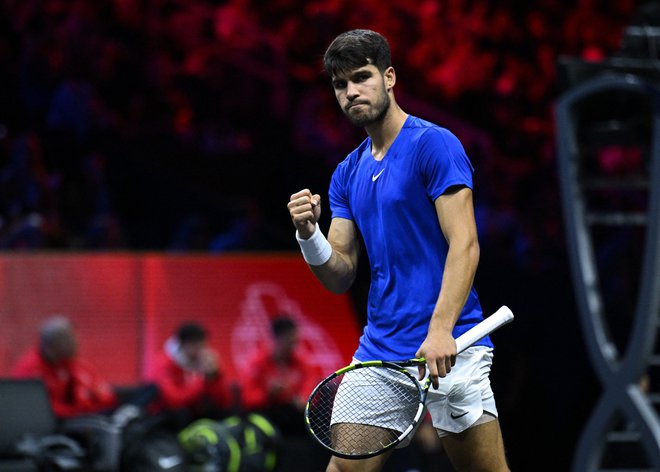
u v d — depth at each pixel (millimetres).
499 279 33906
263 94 43531
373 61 11680
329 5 44219
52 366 27250
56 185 36281
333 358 31375
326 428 13219
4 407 23594
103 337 29484
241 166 41906
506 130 46156
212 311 30641
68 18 40562
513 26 46656
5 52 40562
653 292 22156
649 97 22297
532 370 32781
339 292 12820
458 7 46000
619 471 24359
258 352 29938
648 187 24688
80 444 24172
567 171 23703
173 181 40156
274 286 31375
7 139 37969
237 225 35500
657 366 28625
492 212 40031
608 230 40250
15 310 28828
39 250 32156
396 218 11820
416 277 11812
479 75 46344
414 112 45344
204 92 42906
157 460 24125
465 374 11641
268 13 43812
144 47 42344
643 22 24219
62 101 39125
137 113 41594
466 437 11828
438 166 11523
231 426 26266
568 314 33688
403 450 28000
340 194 12852
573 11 46906
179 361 28438
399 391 11859
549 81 46656
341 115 42594
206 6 43188
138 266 30125
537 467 31891
